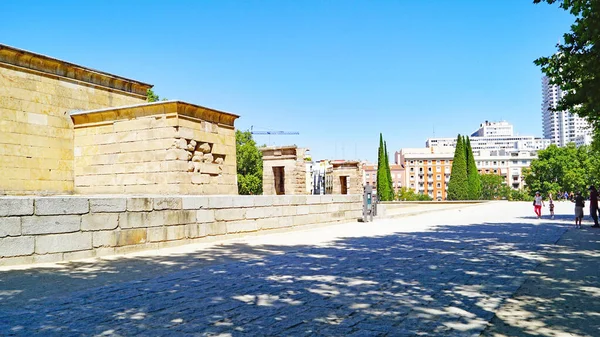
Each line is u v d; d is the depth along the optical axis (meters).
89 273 8.53
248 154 70.88
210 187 17.58
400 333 4.92
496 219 26.30
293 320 5.40
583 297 6.71
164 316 5.55
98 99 21.27
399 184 162.75
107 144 18.00
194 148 16.98
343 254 11.32
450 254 11.27
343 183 46.38
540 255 11.08
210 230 14.08
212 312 5.75
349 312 5.79
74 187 18.97
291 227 18.30
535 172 98.56
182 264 9.69
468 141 75.94
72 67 19.81
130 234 11.36
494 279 8.00
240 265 9.55
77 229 10.07
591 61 12.59
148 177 16.84
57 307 5.96
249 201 15.88
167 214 12.52
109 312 5.72
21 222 9.06
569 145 95.69
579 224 20.20
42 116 18.41
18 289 7.08
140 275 8.38
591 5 12.25
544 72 15.46
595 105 13.66
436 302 6.33
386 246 13.04
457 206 48.16
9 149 17.17
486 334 4.99
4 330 4.95
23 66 17.88
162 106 16.55
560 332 5.07
